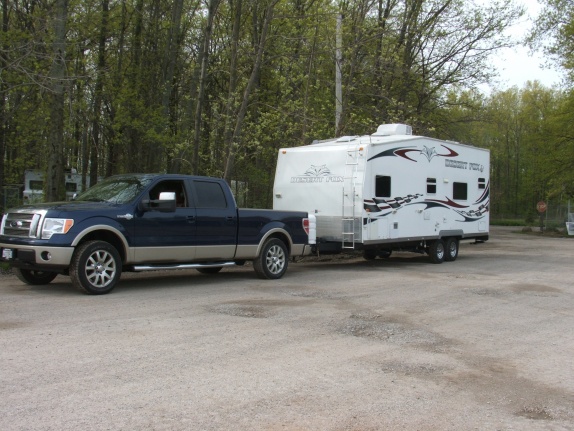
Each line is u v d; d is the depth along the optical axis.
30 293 8.97
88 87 17.92
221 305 8.50
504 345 6.80
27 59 14.26
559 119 34.28
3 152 18.73
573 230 35.53
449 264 16.14
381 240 13.80
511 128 60.56
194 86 19.88
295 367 5.56
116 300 8.57
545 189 44.62
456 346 6.66
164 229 9.69
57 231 8.49
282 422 4.22
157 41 20.67
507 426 4.34
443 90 27.17
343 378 5.29
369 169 13.34
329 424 4.22
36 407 4.32
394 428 4.21
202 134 20.33
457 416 4.50
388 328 7.38
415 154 14.86
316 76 18.44
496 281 12.36
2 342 6.05
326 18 18.00
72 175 25.27
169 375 5.16
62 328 6.71
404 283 11.64
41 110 16.53
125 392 4.70
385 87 22.98
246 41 21.22
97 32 17.70
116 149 23.11
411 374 5.51
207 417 4.25
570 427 4.37
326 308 8.55
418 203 15.03
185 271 12.70
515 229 44.16
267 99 20.33
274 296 9.48
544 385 5.36
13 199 17.34
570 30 32.03
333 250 13.77
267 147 18.72
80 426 4.00
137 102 17.95
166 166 19.81
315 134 17.92
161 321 7.25
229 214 10.73
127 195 9.58
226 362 5.62
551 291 11.14
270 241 11.55
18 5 17.09
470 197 17.36
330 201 13.73
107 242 9.08
